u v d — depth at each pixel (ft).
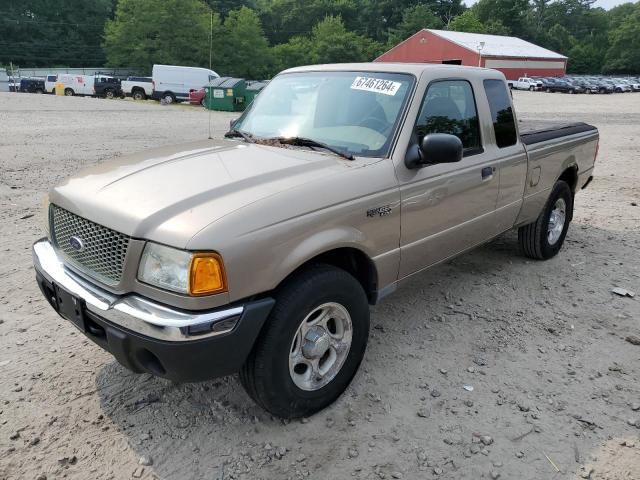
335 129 12.33
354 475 9.09
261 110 14.12
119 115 80.94
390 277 11.68
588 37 387.34
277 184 9.73
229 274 8.43
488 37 238.27
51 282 10.00
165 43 230.07
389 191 11.00
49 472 8.97
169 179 9.88
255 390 9.42
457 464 9.34
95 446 9.55
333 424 10.25
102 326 8.98
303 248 9.32
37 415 10.27
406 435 10.00
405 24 310.65
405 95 12.13
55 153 40.52
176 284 8.34
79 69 244.42
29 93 144.66
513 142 15.42
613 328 14.15
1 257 17.95
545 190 17.24
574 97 153.38
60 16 300.40
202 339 8.32
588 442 9.91
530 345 13.19
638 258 19.38
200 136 54.13
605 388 11.51
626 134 59.82
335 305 10.12
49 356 12.20
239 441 9.76
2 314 14.08
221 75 240.53
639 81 208.54
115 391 11.02
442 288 16.31
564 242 21.01
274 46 308.81
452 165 12.78
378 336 13.39
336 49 281.33
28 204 24.79
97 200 9.49
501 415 10.57
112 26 244.42
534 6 438.40
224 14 280.51
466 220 13.57
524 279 17.15
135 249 8.64
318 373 10.32
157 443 9.66
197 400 10.81
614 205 27.32
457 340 13.33
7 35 283.38
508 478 9.08
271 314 9.20
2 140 47.39
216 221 8.51
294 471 9.14
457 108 13.41
